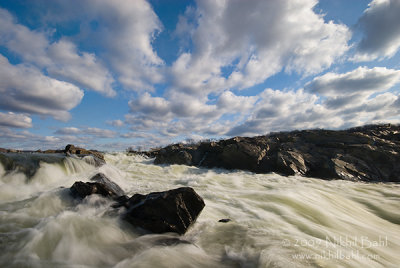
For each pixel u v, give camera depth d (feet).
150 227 15.81
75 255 11.61
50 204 18.90
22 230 13.51
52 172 31.58
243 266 11.60
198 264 11.69
